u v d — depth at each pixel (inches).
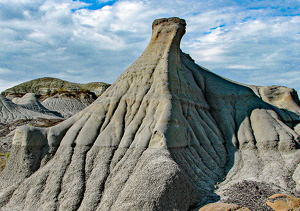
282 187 872.3
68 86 5861.2
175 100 1100.5
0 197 943.0
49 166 1009.5
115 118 1111.0
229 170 1040.2
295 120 1414.9
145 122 1038.4
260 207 722.8
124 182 848.9
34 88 6013.8
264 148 1119.0
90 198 856.9
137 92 1165.1
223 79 1568.7
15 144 1079.0
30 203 899.4
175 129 982.4
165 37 1295.5
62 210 856.9
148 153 891.4
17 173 1023.0
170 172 767.1
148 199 711.7
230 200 775.7
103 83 5679.1
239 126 1262.3
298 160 1017.5
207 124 1215.6
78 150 1032.2
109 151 1002.7
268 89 1572.3
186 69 1407.5
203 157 1037.8
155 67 1221.1
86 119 1146.7
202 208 743.7
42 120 2613.2
